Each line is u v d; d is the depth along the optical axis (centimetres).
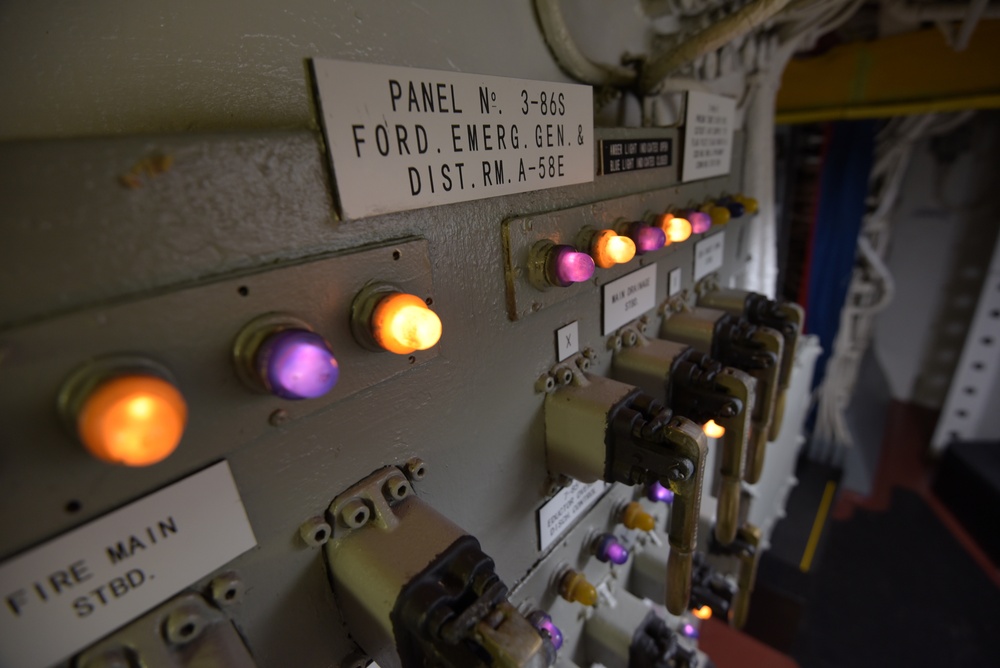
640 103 92
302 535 40
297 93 47
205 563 35
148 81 40
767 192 126
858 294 193
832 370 197
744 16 70
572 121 55
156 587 33
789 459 154
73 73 37
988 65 123
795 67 152
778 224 177
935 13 108
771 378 85
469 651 36
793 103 156
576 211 59
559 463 65
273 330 33
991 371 193
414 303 39
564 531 74
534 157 51
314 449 39
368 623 41
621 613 84
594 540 81
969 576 175
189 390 31
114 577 31
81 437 26
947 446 205
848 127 154
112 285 27
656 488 91
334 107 34
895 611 167
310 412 38
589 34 79
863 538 194
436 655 36
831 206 162
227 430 33
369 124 37
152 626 33
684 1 85
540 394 62
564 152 55
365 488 43
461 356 50
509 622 37
